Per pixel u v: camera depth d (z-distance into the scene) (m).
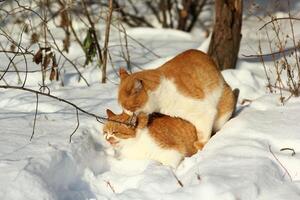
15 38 8.20
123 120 4.83
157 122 4.97
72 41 8.23
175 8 9.91
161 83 4.83
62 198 4.27
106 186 4.55
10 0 8.45
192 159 4.72
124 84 4.80
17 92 6.16
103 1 9.65
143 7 10.00
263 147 4.65
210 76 5.06
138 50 7.91
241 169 4.32
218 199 3.97
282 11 9.31
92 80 6.72
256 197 4.04
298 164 4.42
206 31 9.06
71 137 4.92
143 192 4.22
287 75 6.32
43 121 5.34
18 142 4.77
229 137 4.92
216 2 6.59
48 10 8.42
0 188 3.94
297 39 8.02
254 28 8.64
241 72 6.45
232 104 5.27
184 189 4.11
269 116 5.24
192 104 4.97
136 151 4.95
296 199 3.99
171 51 7.85
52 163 4.37
